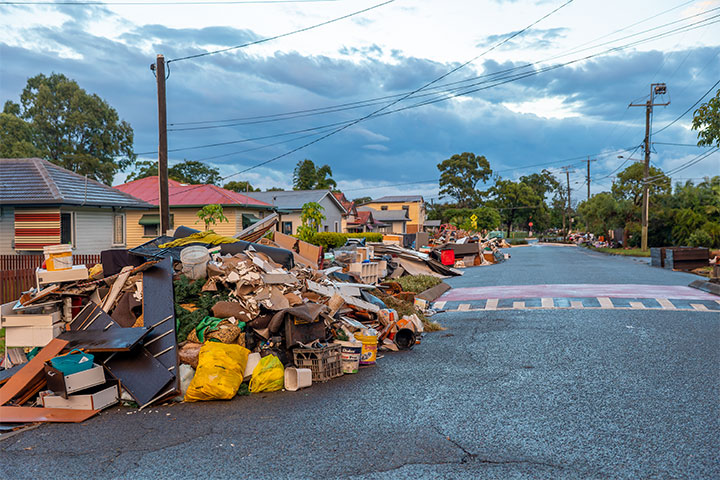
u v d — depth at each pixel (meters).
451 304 15.95
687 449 4.98
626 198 57.34
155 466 4.78
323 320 8.27
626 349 9.19
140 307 7.84
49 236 19.14
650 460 4.76
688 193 50.97
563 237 104.44
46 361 6.61
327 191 45.25
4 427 5.79
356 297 11.21
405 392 7.04
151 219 31.20
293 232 40.22
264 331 7.83
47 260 7.91
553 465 4.69
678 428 5.52
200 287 8.54
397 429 5.63
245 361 7.17
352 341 8.59
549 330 11.07
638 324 11.35
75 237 20.17
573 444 5.15
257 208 34.16
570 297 15.48
